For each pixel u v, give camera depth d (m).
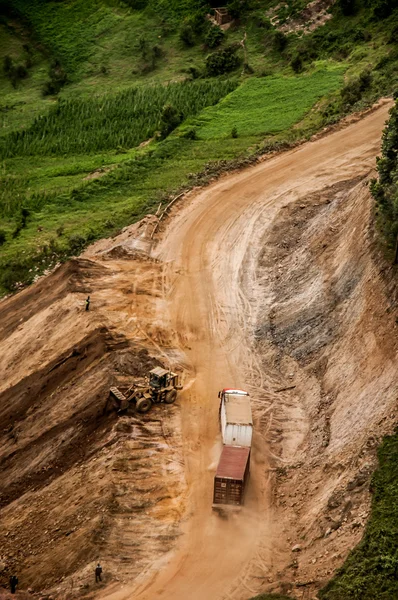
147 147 92.50
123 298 54.59
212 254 60.75
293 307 51.72
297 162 73.50
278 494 37.81
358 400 39.62
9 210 80.94
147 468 39.69
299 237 60.72
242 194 68.81
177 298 55.00
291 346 48.31
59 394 46.97
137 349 48.28
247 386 45.81
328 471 36.84
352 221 54.44
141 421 42.91
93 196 80.81
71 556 35.25
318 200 65.75
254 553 34.50
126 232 65.56
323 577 31.19
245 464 37.00
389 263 45.47
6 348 53.84
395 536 31.03
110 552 34.81
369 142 74.94
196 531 35.88
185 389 45.62
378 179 56.75
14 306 59.28
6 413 47.88
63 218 76.94
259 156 75.62
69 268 57.84
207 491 38.34
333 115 84.31
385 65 91.88
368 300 45.19
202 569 33.94
